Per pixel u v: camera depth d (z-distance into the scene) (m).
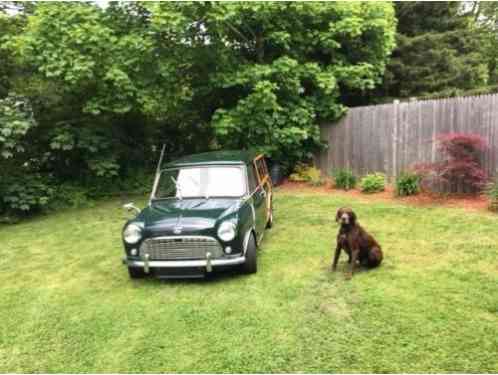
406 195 8.65
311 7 10.11
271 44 11.02
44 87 10.39
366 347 3.34
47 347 3.71
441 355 3.15
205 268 4.76
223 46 10.32
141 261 4.84
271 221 7.29
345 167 10.95
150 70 9.95
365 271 4.93
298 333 3.63
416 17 16.11
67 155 11.32
